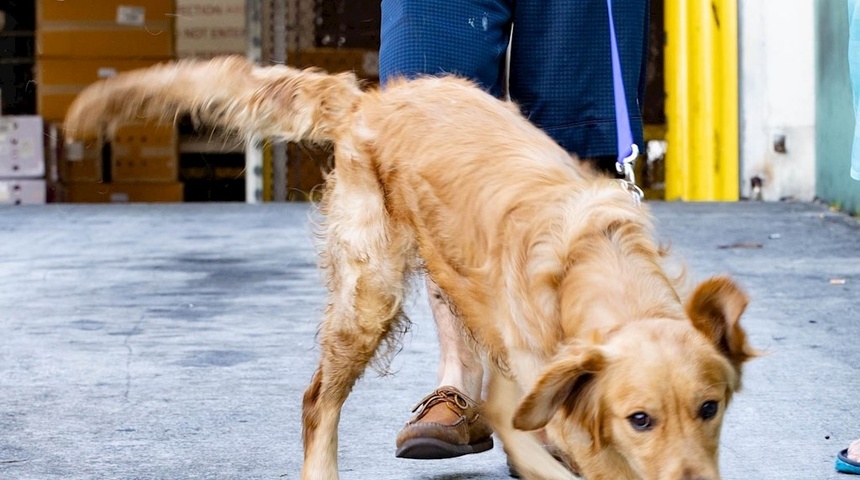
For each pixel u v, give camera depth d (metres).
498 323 4.54
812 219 14.23
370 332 5.23
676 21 18.09
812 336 7.78
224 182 20.23
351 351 5.27
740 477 5.11
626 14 5.61
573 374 3.77
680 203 16.66
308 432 5.25
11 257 12.01
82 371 7.14
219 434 5.84
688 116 18.11
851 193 14.80
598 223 4.29
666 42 18.52
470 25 5.50
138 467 5.34
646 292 4.07
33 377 7.00
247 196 20.19
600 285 4.09
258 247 12.59
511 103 5.22
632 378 3.69
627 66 5.63
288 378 6.94
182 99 5.71
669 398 3.65
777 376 6.79
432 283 5.19
